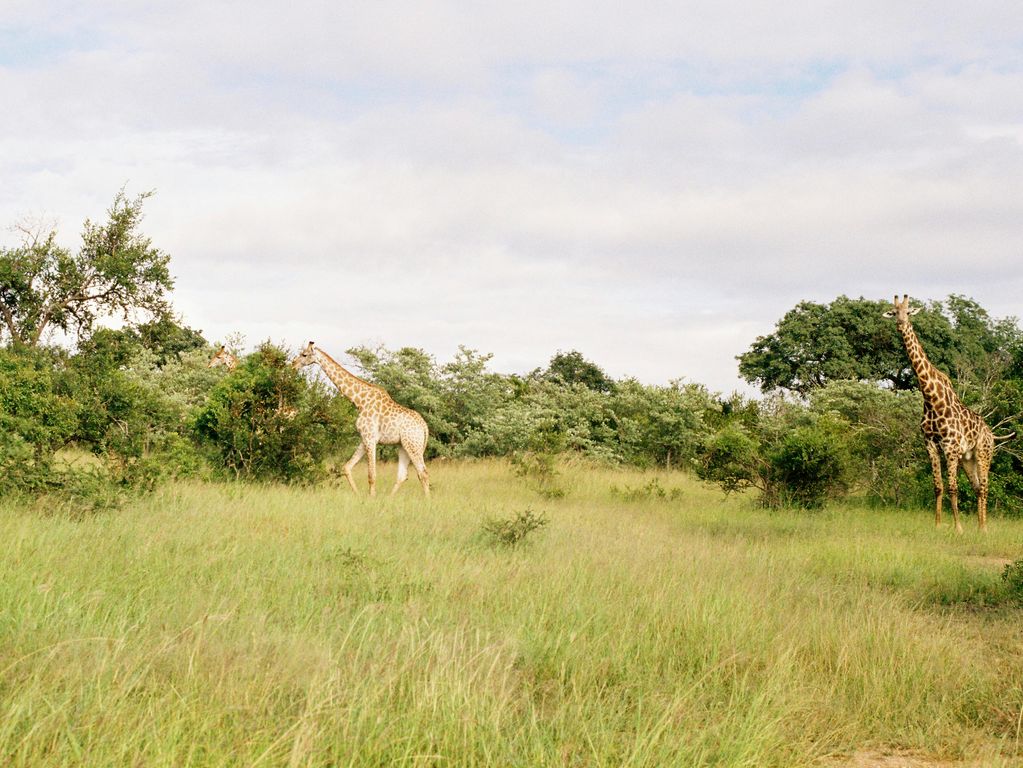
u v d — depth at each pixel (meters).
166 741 3.93
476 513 12.06
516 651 5.63
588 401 27.17
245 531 9.25
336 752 4.08
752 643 6.35
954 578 9.54
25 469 10.27
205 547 8.17
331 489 15.11
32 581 6.03
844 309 40.41
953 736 5.20
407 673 5.10
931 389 14.46
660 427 25.50
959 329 41.16
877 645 6.34
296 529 9.63
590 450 23.80
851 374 39.06
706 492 18.78
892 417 19.39
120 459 11.62
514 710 4.83
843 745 5.03
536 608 6.79
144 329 25.27
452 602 6.91
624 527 12.02
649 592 7.54
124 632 5.29
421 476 15.50
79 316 24.11
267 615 6.14
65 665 4.66
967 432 14.42
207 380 26.12
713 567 9.00
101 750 3.83
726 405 29.88
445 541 9.76
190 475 13.08
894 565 10.05
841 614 7.46
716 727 4.81
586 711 4.94
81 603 5.74
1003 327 42.59
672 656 5.98
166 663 4.90
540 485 18.14
